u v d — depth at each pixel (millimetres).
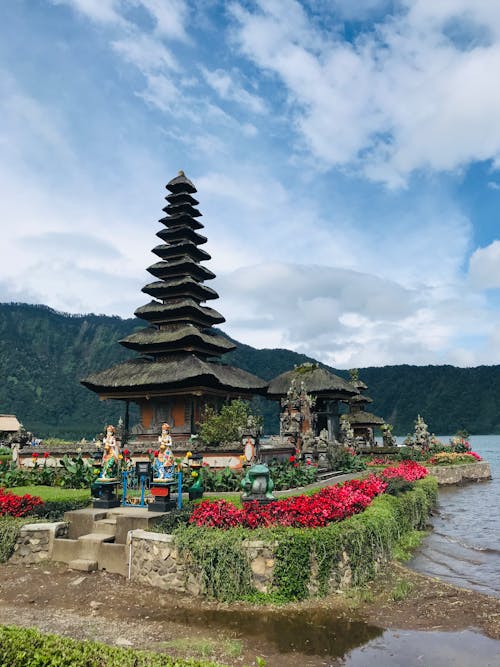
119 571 14016
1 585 13141
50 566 14508
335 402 47438
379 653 10156
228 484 20750
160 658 7078
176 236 39562
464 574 16922
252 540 12969
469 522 27703
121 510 16203
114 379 34000
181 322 36906
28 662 6676
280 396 46594
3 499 16531
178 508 15875
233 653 9727
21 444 30969
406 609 12867
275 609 12125
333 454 33500
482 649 10430
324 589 13094
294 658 9789
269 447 28516
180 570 13062
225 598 12453
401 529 20984
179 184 40625
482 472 52750
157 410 34562
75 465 23172
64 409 152875
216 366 36844
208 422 30562
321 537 13469
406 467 32188
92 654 7008
